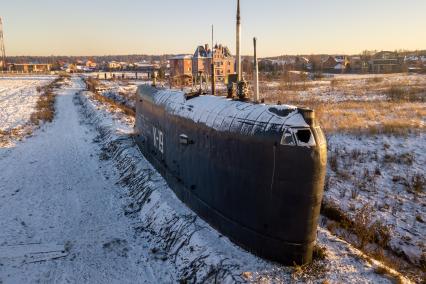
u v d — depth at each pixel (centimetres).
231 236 909
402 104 3097
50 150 2145
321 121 2366
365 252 938
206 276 831
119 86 6253
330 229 1130
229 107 923
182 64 7975
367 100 3484
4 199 1421
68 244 1084
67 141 2362
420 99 3406
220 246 891
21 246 1066
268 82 6259
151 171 1488
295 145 721
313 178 731
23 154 2047
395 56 15475
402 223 1162
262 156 768
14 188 1539
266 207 786
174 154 1230
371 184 1438
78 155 2045
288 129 731
